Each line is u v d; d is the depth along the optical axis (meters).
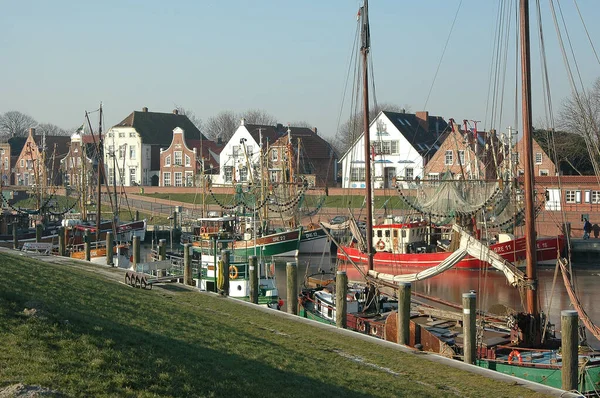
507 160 58.28
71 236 63.38
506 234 55.47
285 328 28.73
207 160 121.38
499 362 25.94
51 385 14.73
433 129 113.69
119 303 27.41
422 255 58.12
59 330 18.56
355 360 24.31
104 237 72.06
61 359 16.39
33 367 15.54
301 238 71.44
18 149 154.75
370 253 38.47
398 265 59.12
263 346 24.12
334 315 34.25
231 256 46.84
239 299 36.31
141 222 79.50
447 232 64.19
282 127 122.81
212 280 41.53
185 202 105.81
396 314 29.09
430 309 33.41
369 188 38.91
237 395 17.00
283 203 73.19
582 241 62.59
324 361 23.52
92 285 30.84
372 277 36.72
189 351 20.58
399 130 100.38
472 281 55.22
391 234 62.16
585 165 88.00
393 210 84.88
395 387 21.03
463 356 26.08
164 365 17.84
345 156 102.19
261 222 70.12
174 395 15.78
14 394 13.92
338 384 20.41
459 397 20.75
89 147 128.88
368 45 40.00
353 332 29.02
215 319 28.61
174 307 29.94
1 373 14.92
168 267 44.53
